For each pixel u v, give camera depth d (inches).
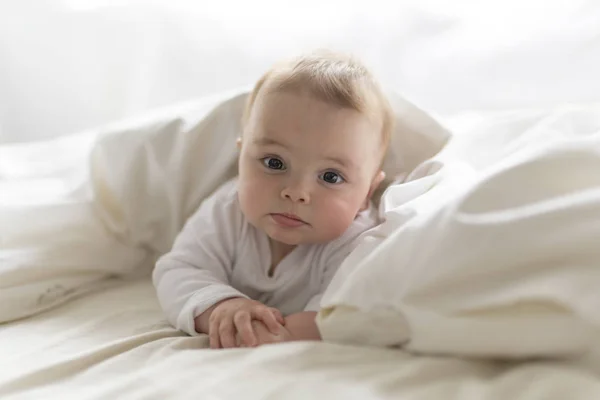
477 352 24.7
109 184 41.1
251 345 29.9
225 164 41.3
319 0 53.5
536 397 21.5
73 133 61.0
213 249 36.3
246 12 55.0
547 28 47.8
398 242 26.4
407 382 23.7
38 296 35.8
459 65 49.6
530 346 23.7
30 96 60.6
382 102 36.7
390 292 25.8
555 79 47.1
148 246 42.5
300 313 31.9
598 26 46.3
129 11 57.2
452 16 50.5
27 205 39.2
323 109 33.1
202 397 23.3
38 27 59.0
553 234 23.5
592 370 23.0
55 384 26.5
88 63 59.2
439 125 39.1
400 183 36.9
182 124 41.4
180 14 56.1
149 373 25.7
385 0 51.6
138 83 58.1
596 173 25.5
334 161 33.2
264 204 33.9
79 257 38.6
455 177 32.6
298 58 36.6
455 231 24.8
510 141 35.8
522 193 25.3
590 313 22.1
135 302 36.9
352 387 23.2
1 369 28.0
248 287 36.6
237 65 55.7
